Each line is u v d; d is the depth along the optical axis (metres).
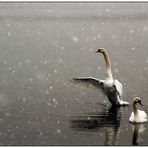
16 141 17.25
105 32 68.81
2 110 21.58
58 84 27.56
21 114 20.88
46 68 33.94
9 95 24.67
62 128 18.78
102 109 21.69
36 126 19.08
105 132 18.20
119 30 71.88
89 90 25.73
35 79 29.22
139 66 34.03
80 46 50.12
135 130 18.50
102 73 32.25
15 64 36.09
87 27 79.56
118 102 22.30
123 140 17.27
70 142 17.11
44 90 25.88
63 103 22.86
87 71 32.94
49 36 62.72
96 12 144.50
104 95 23.48
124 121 19.73
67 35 64.44
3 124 19.34
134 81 28.00
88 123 19.42
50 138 17.58
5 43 52.88
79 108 21.88
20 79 29.19
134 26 79.50
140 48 46.44
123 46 48.81
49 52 44.34
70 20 101.12
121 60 37.50
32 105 22.48
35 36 62.66
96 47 48.81
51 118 20.23
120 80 28.38
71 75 31.00
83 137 17.64
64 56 41.22
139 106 22.25
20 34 65.75
